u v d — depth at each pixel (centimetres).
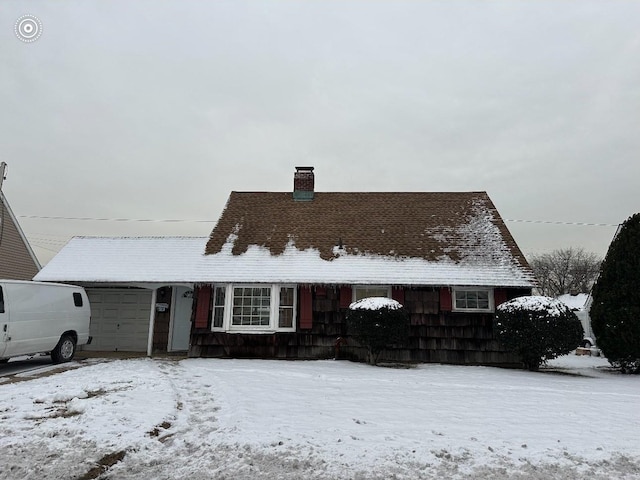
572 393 826
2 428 557
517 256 1419
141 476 434
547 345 1113
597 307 1223
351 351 1346
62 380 880
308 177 1812
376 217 1645
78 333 1267
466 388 858
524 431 568
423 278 1345
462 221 1597
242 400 716
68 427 557
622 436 551
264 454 481
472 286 1360
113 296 1628
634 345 1118
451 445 511
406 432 557
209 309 1392
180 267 1543
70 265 1558
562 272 5716
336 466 454
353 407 682
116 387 810
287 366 1141
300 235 1553
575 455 488
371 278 1351
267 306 1395
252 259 1449
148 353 1402
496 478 433
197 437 540
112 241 1703
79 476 431
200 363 1201
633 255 1162
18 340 1048
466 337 1338
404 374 1027
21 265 2389
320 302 1386
